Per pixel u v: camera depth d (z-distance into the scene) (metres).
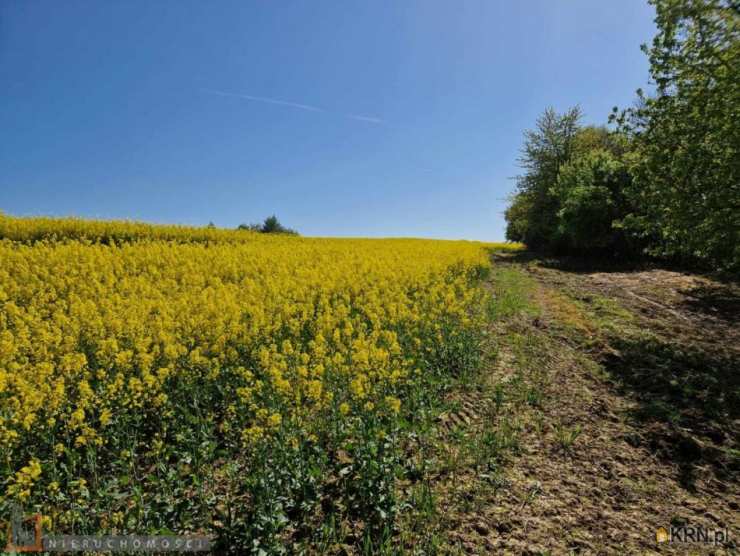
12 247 16.31
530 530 3.86
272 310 8.69
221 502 4.14
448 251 23.67
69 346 6.38
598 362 8.15
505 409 6.11
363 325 8.27
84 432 4.25
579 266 22.62
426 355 7.66
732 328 9.97
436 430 5.39
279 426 4.44
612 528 3.94
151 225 24.14
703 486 4.62
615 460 5.05
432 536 3.73
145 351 6.19
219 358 6.34
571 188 25.11
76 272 11.98
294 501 4.00
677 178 9.86
